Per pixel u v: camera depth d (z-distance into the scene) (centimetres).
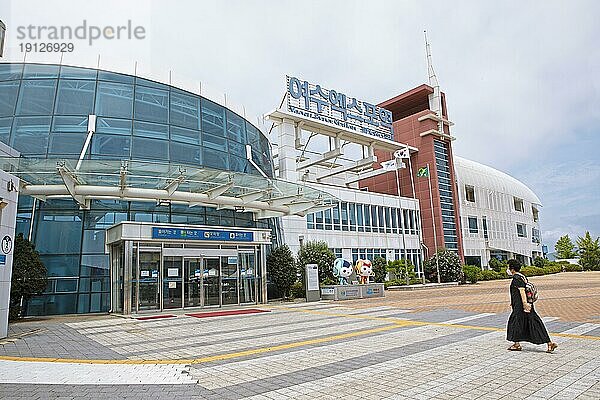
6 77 2283
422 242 4938
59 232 1997
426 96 5609
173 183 1964
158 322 1552
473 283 4578
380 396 602
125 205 2162
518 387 627
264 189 2183
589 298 2089
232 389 655
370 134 4550
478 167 6669
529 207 7575
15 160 1658
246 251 2262
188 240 2030
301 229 3650
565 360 791
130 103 2405
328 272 2997
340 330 1254
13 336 1254
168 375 748
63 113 2234
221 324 1457
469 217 5997
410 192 5266
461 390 620
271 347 1004
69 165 1722
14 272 1659
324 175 4509
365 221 4281
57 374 762
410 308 1878
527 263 7125
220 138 2716
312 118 3934
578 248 8475
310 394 620
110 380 716
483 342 998
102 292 1977
